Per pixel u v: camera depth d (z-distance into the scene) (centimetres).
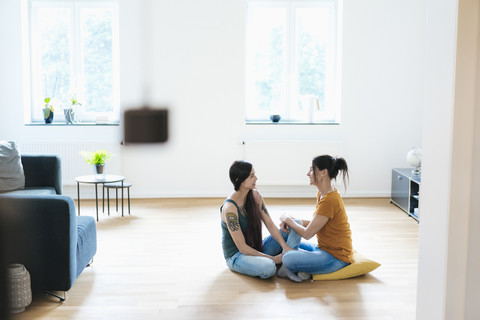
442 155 227
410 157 543
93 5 622
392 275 363
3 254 301
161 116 619
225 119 623
